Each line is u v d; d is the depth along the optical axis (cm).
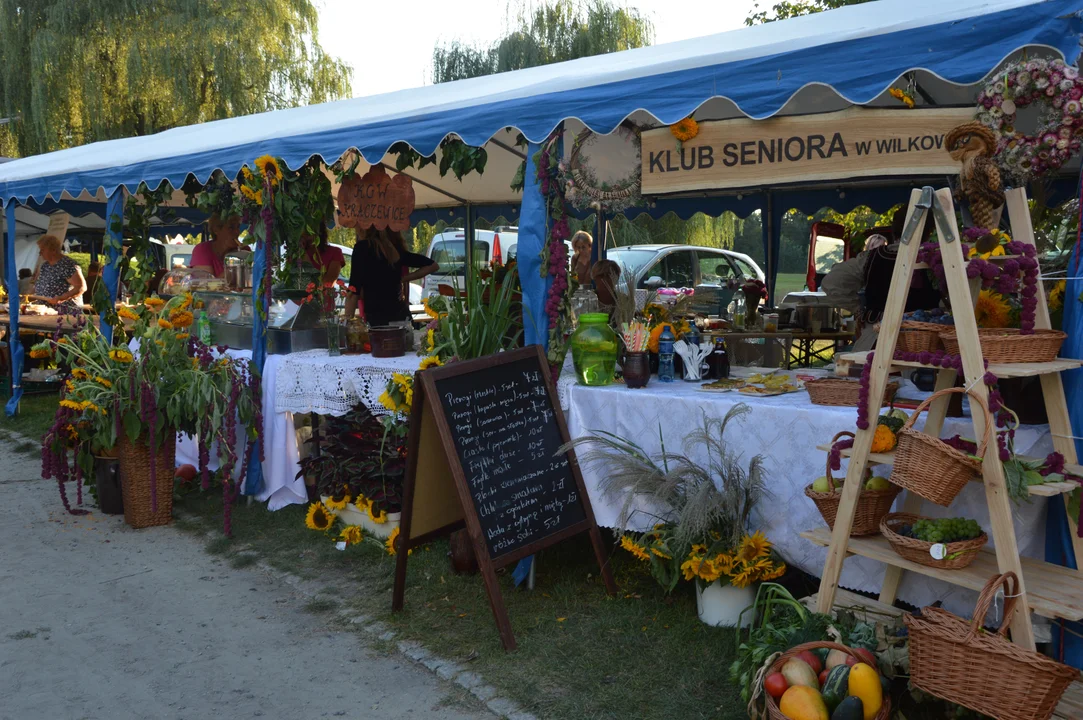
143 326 524
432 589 410
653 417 377
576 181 397
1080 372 270
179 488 580
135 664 347
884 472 309
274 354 540
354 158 536
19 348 838
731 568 338
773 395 364
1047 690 219
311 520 499
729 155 353
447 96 529
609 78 381
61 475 536
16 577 441
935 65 289
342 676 335
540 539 371
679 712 296
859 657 255
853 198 852
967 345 248
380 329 507
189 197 668
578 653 341
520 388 384
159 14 1742
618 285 424
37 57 1622
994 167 279
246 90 1759
